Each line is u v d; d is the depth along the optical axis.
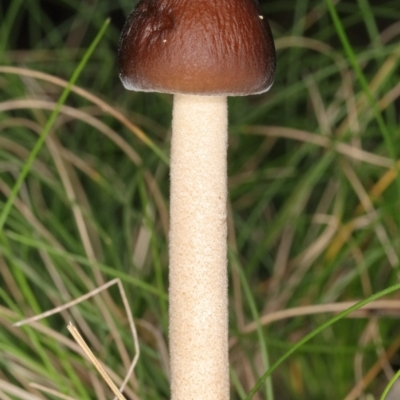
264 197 0.62
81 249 0.57
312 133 0.63
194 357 0.45
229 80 0.43
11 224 0.55
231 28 0.43
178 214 0.45
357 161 0.62
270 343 0.53
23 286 0.52
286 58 0.75
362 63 0.72
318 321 0.56
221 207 0.45
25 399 0.50
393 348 0.54
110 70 0.75
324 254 0.59
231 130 0.64
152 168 0.68
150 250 0.60
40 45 0.77
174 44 0.42
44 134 0.50
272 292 0.59
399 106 0.78
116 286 0.58
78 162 0.60
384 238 0.56
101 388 0.51
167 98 0.70
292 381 0.55
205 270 0.45
